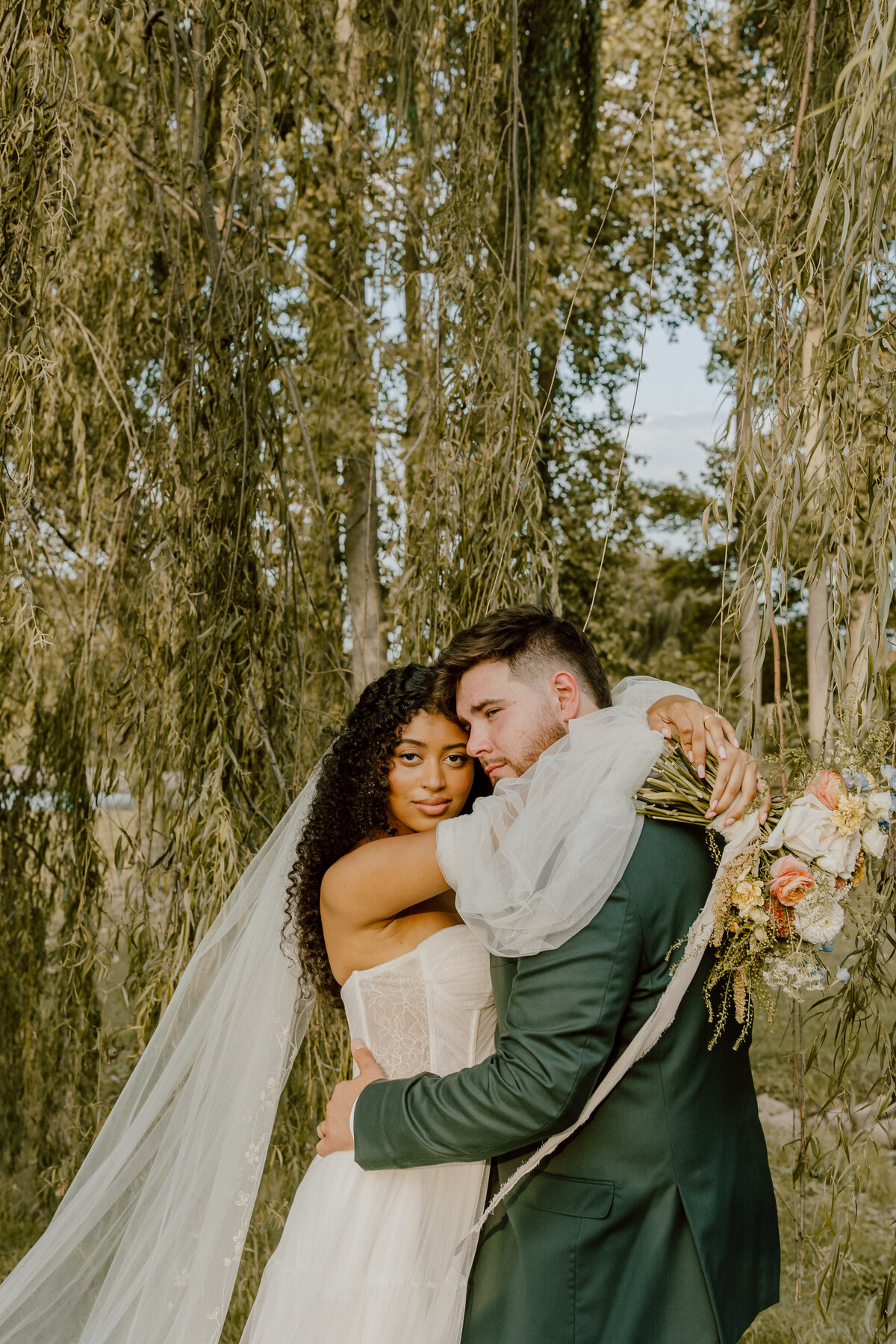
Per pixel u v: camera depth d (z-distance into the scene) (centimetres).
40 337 222
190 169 282
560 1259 142
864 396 179
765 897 139
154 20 253
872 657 167
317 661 300
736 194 231
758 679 183
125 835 264
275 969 194
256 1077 190
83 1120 297
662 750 150
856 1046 188
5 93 221
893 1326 193
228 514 244
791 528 180
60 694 338
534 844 142
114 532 303
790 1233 314
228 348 249
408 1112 148
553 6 384
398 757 187
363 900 167
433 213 284
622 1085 143
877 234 174
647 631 1114
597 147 493
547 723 167
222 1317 179
